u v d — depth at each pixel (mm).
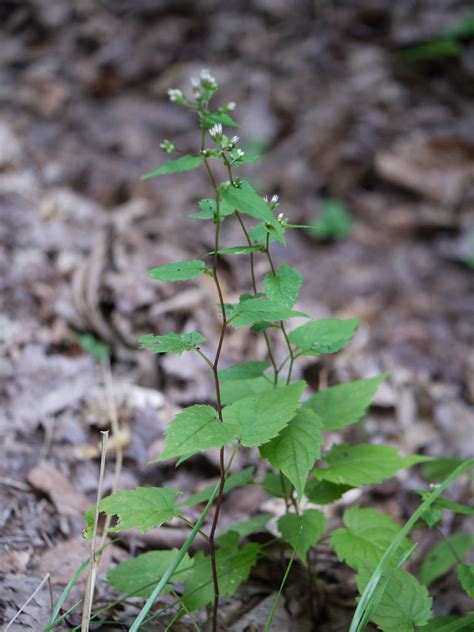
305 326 1171
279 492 1186
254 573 1279
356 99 2781
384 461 1164
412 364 1888
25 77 2602
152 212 2141
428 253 2385
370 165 2586
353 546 1133
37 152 2277
